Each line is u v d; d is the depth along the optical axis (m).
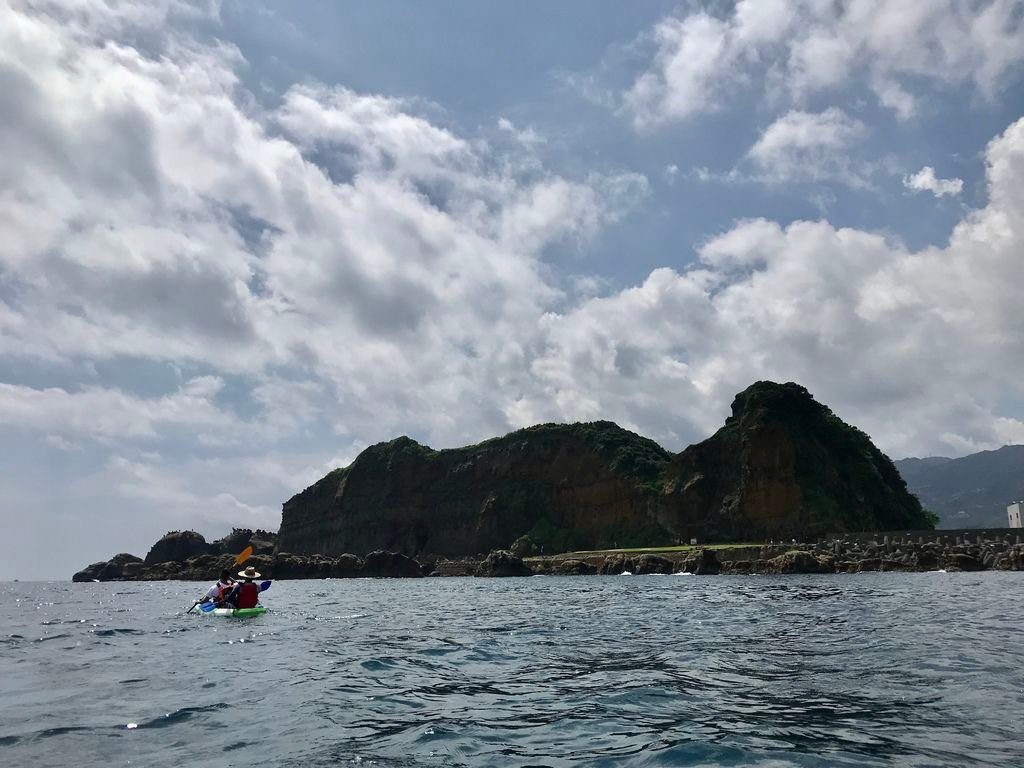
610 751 7.88
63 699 11.15
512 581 74.06
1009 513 126.19
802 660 13.63
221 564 110.00
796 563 66.62
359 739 8.55
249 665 14.49
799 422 101.69
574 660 14.61
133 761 7.73
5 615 32.03
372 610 30.62
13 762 7.73
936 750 7.55
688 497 103.75
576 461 122.19
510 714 9.73
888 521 97.94
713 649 15.60
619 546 108.38
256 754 7.95
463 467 133.00
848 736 8.17
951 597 30.00
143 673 13.60
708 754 7.61
